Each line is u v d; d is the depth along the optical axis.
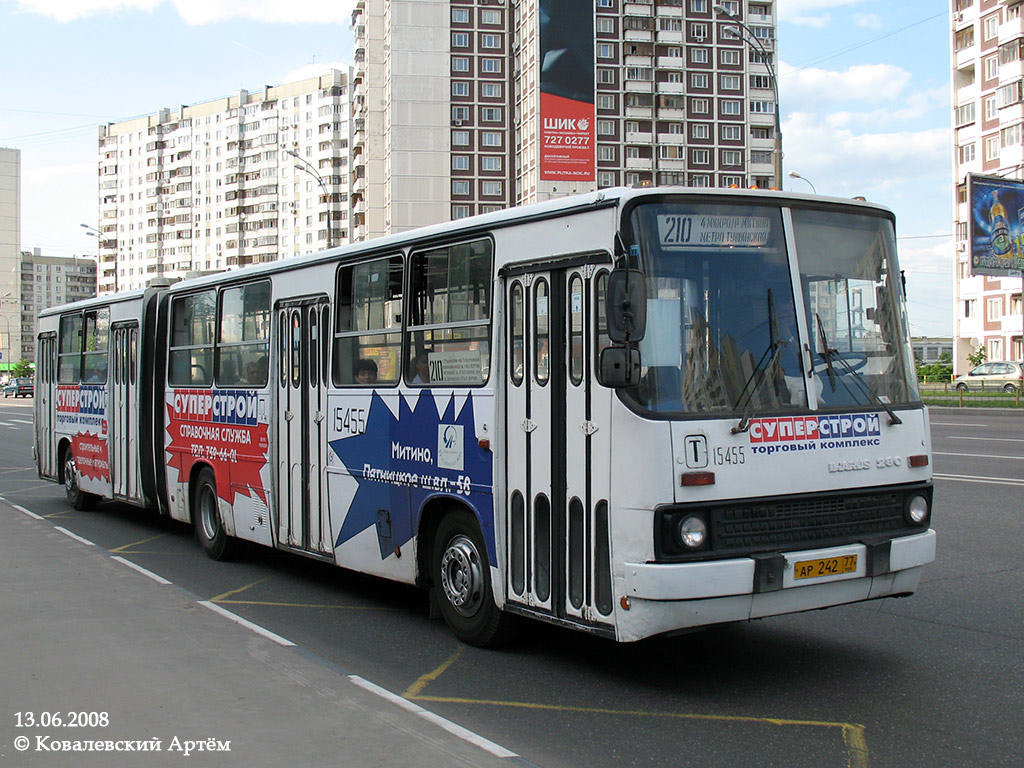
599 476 5.75
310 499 8.90
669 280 5.68
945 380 60.31
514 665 6.49
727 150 87.44
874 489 6.03
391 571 7.79
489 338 6.69
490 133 81.81
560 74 39.38
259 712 5.08
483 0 81.56
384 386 7.86
